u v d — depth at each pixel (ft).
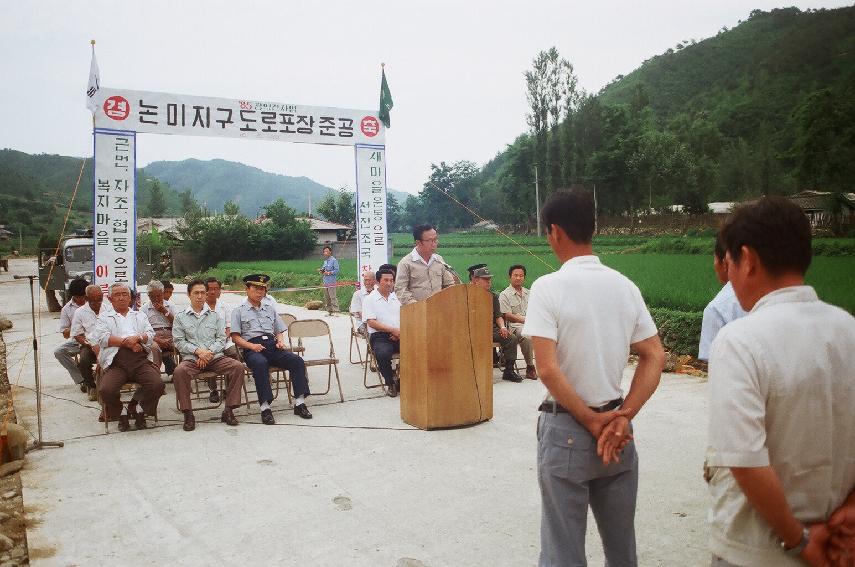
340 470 16.14
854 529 5.07
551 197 8.14
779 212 5.36
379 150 34.86
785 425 5.12
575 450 7.48
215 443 18.69
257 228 140.36
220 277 103.24
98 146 28.27
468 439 18.58
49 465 16.83
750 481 4.97
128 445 18.60
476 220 326.44
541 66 202.18
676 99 407.85
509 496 14.23
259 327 22.27
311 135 33.17
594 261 7.93
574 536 7.59
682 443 17.51
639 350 8.10
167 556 11.68
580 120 203.62
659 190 198.18
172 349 26.35
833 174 104.06
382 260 35.27
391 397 24.32
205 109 30.50
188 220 144.56
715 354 5.35
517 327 27.07
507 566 11.10
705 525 12.46
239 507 13.85
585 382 7.64
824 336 5.14
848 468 5.19
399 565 11.18
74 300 25.95
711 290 42.65
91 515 13.53
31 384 27.86
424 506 13.74
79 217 271.90
